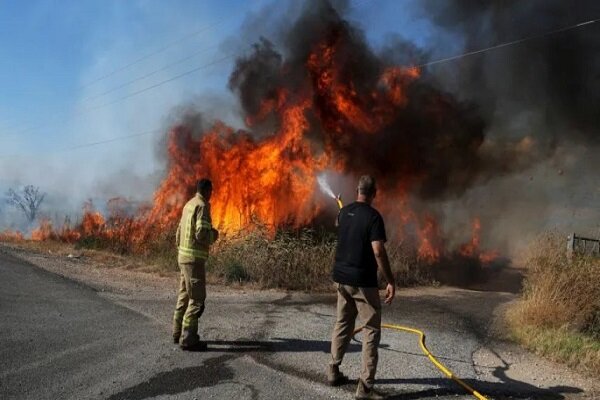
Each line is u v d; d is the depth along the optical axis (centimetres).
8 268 991
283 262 1069
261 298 913
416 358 589
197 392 470
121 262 1246
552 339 655
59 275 984
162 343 610
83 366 524
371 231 478
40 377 489
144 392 467
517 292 1137
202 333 659
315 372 533
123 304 796
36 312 709
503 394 495
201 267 595
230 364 547
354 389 493
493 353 629
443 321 781
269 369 537
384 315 808
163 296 878
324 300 916
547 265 963
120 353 568
